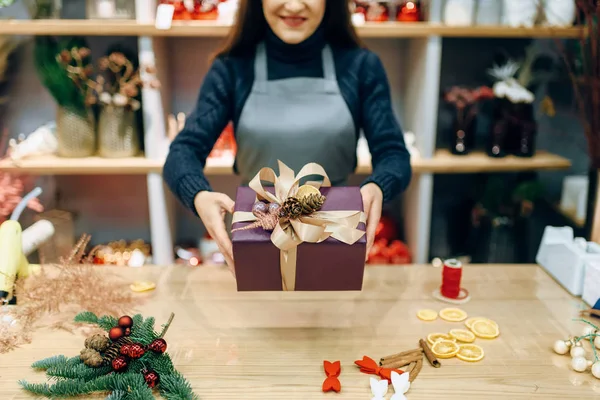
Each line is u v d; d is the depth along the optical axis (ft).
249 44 4.94
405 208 8.11
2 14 7.47
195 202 4.11
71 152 7.20
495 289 4.41
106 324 3.55
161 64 7.25
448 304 4.17
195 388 3.18
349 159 5.03
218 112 4.89
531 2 6.74
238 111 4.91
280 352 3.54
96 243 8.57
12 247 4.15
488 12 6.79
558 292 4.37
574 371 3.36
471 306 4.13
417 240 7.55
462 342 3.65
